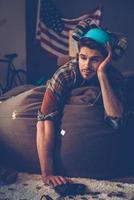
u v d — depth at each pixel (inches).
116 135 83.1
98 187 79.0
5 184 80.7
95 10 119.3
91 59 83.4
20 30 121.7
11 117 86.9
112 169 84.5
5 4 121.3
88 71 83.7
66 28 118.3
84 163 83.5
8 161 90.1
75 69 84.2
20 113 86.0
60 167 84.3
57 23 118.6
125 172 86.0
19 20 121.4
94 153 83.0
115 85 83.6
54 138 83.5
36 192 76.7
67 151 83.0
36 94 86.9
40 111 84.7
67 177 84.7
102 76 82.4
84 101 83.2
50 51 119.3
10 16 121.6
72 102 83.7
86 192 76.5
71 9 119.4
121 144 83.8
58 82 83.7
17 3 120.6
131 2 119.6
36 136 84.7
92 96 83.4
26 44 122.1
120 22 120.6
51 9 119.1
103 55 83.3
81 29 86.2
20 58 123.3
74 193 75.8
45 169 83.0
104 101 82.7
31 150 85.5
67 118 83.0
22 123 85.5
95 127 82.4
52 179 80.1
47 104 83.7
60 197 74.5
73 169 84.0
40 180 82.9
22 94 89.5
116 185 80.4
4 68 124.0
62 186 76.8
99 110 82.8
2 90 121.0
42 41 119.3
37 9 120.0
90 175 84.3
